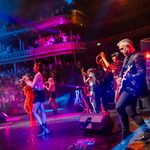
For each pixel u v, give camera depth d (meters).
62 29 22.00
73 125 9.60
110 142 6.05
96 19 23.14
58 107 17.84
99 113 7.39
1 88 19.77
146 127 5.56
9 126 12.66
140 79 5.16
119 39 21.22
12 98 19.19
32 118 11.20
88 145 6.01
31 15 23.72
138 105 9.12
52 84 15.03
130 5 22.08
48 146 6.57
